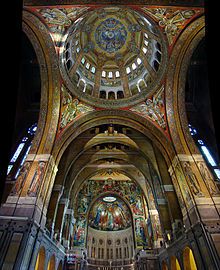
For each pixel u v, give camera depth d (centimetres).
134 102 1920
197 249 1242
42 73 1588
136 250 2598
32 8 1212
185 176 1473
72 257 2152
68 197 2234
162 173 2031
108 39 2062
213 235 1164
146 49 1916
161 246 2183
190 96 2488
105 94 2089
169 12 1319
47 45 1455
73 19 1385
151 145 2267
